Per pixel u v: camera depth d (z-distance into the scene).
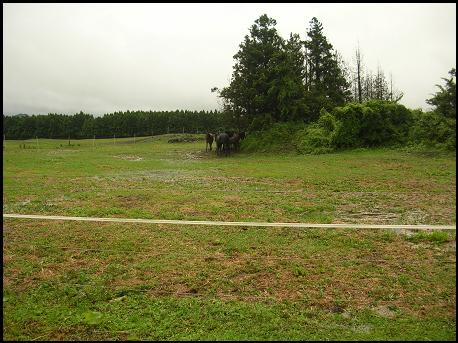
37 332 4.68
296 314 5.06
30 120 79.25
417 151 24.28
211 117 74.31
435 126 24.73
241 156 28.66
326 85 33.84
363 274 6.28
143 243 7.88
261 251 7.38
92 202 11.76
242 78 31.09
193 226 9.02
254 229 8.74
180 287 5.92
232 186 14.61
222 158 27.78
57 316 5.06
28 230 8.73
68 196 12.72
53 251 7.45
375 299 5.46
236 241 7.93
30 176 17.45
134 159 27.20
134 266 6.71
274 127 30.52
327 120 28.42
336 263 6.76
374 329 4.67
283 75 30.45
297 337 4.52
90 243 7.90
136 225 9.14
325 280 6.06
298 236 8.22
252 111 32.03
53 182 15.71
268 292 5.72
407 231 8.49
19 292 5.75
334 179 15.58
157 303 5.38
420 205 10.97
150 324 4.83
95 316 5.03
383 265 6.66
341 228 8.77
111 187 14.50
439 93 25.16
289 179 15.99
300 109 30.73
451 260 6.81
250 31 31.77
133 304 5.37
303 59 33.06
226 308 5.21
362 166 19.31
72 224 9.21
